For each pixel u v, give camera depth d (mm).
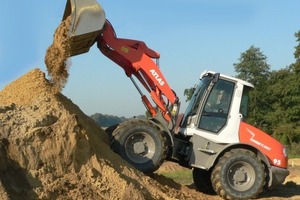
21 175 7082
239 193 10633
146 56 10750
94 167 7973
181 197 9312
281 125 47469
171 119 10656
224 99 11062
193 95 11609
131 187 7699
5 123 7426
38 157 7395
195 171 12508
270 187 11164
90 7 9445
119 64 10789
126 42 10703
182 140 10984
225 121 10945
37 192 6949
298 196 12164
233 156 10680
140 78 10812
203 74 11484
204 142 10844
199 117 10930
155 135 10086
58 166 7566
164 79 10734
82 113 10570
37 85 9055
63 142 7656
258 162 10711
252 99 50531
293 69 49469
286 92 48875
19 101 8773
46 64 9547
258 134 11078
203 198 10148
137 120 10117
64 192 7234
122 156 9930
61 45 9375
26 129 7480
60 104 8555
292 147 41844
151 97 10711
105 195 7609
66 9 10031
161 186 9383
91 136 9016
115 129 10234
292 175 19594
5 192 6461
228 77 11117
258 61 53094
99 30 9555
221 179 10625
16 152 7203
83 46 10242
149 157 10055
